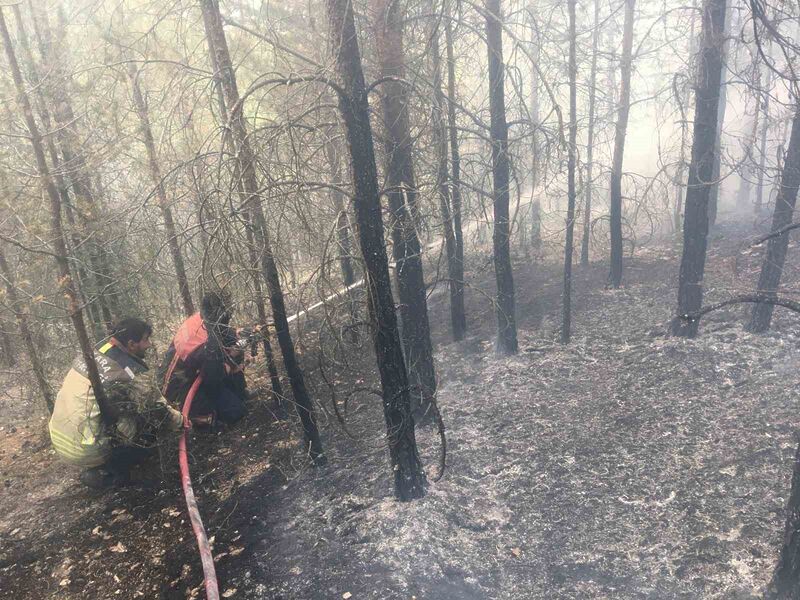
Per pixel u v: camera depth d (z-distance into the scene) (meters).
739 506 3.61
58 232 4.05
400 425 3.82
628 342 6.39
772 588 2.88
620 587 3.16
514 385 5.79
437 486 4.19
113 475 4.72
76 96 4.68
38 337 5.39
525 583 3.27
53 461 5.33
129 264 5.06
